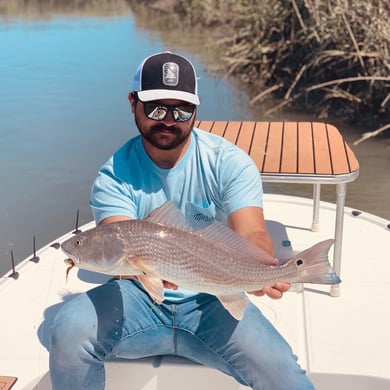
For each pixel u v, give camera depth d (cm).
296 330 294
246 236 245
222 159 258
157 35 1305
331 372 271
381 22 775
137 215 263
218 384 262
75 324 234
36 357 279
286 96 838
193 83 247
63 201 543
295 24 926
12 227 500
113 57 1088
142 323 248
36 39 1273
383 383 269
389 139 716
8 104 816
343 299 320
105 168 262
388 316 306
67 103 815
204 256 223
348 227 398
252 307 249
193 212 262
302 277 223
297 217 413
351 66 822
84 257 225
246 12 1058
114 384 264
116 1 1948
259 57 966
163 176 258
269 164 312
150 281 224
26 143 675
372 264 353
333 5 848
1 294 322
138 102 247
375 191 569
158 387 265
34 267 346
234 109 839
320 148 334
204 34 1297
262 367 234
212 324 242
